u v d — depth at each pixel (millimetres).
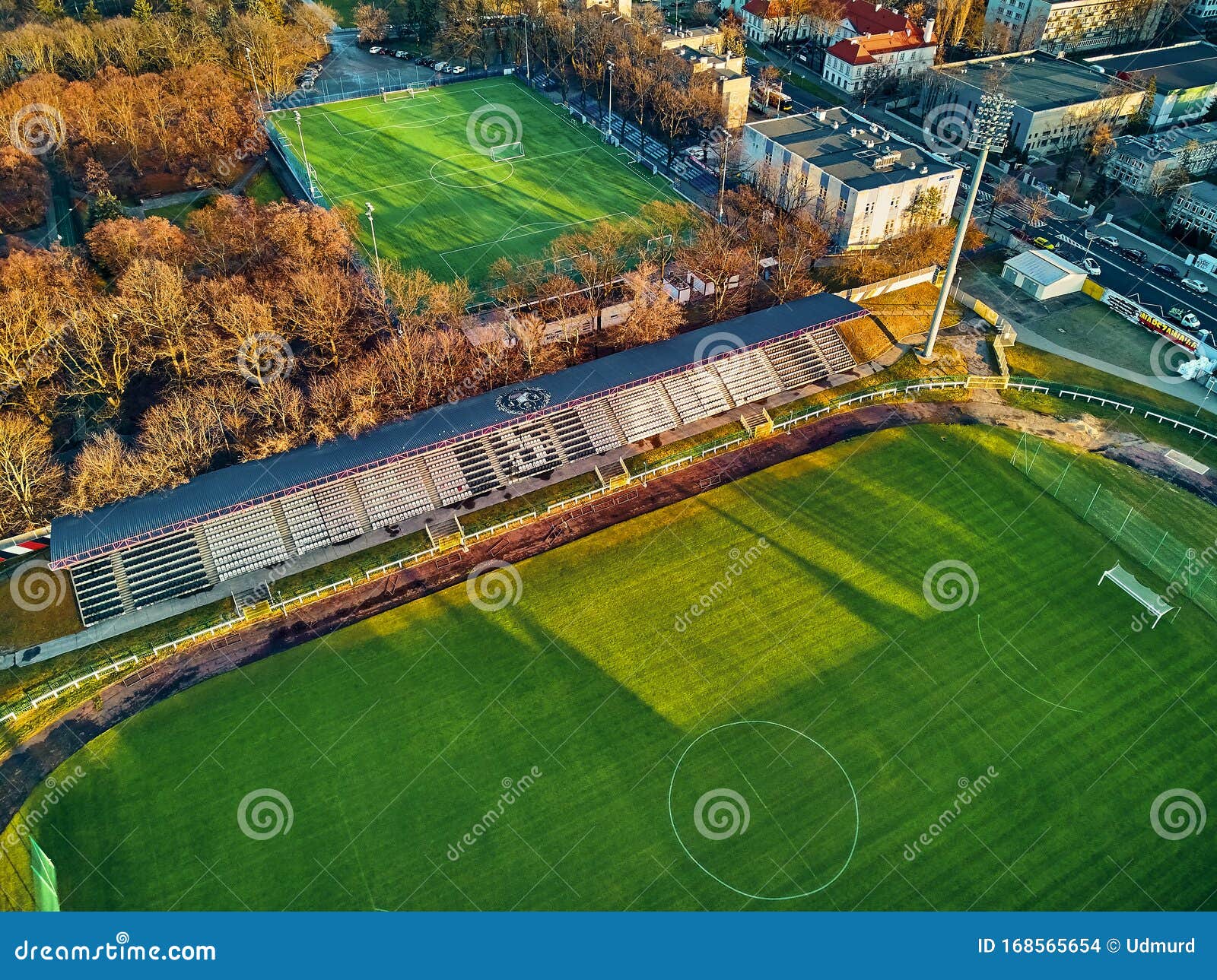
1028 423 115562
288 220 131500
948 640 89062
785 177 160125
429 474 105562
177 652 87812
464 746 79938
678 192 171750
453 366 115500
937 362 125438
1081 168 183750
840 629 90062
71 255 128375
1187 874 71438
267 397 105938
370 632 89875
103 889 69750
